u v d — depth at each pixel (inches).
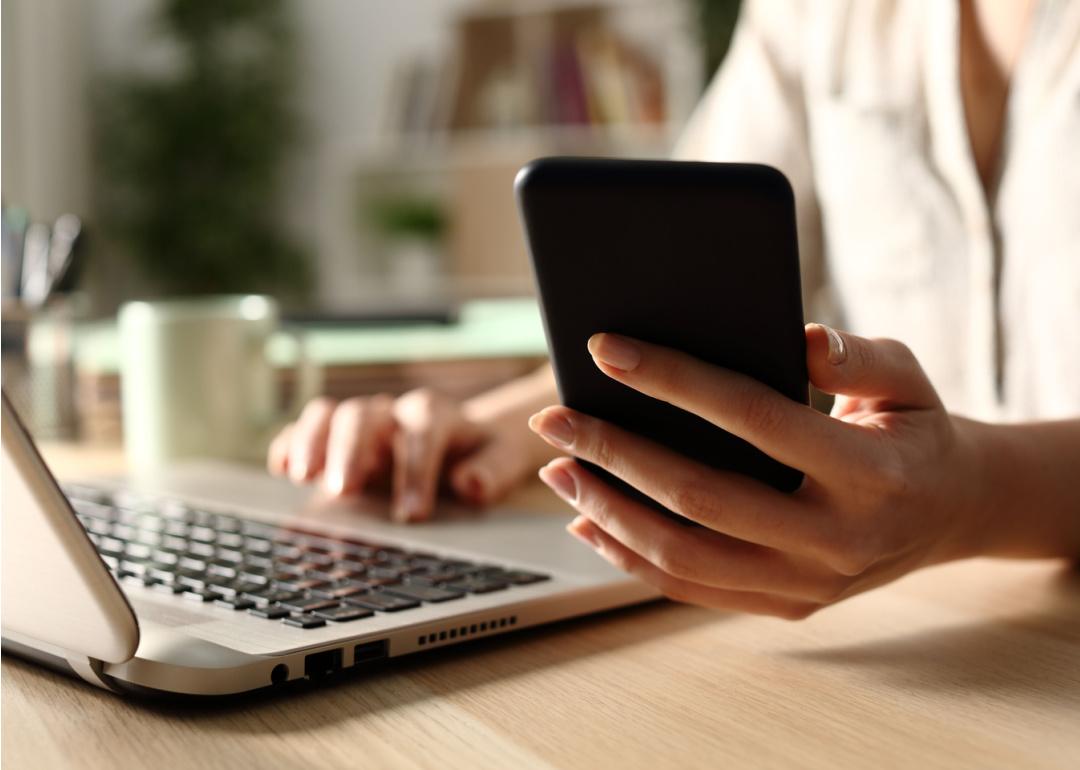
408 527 26.4
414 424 30.6
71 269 43.9
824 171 40.6
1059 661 17.7
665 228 15.1
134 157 158.2
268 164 161.6
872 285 39.1
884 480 17.0
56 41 154.2
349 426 30.8
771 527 16.9
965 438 20.1
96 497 30.4
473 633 18.1
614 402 17.0
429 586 19.6
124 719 15.0
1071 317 33.5
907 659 17.9
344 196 159.3
